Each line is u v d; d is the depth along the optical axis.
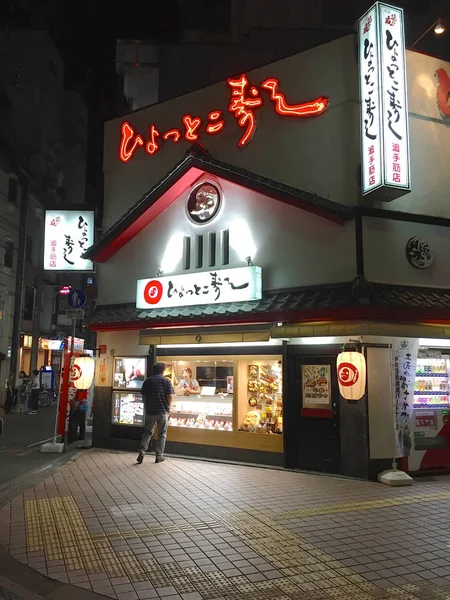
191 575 4.74
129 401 11.87
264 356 9.91
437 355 9.54
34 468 9.64
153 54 16.02
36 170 30.25
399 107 8.77
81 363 11.66
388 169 8.50
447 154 10.11
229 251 10.70
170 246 11.74
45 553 5.30
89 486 8.17
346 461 8.79
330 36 14.59
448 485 8.30
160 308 11.20
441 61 10.27
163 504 7.10
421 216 9.42
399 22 9.02
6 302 24.81
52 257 13.50
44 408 25.14
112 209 13.20
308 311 8.74
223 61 15.30
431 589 4.44
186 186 11.49
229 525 6.18
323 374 9.25
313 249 9.49
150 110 12.70
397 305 8.28
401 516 6.56
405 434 8.83
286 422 9.47
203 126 11.60
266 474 9.05
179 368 11.27
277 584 4.54
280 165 10.25
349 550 5.35
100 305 12.99
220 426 10.48
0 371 24.08
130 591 4.42
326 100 9.71
